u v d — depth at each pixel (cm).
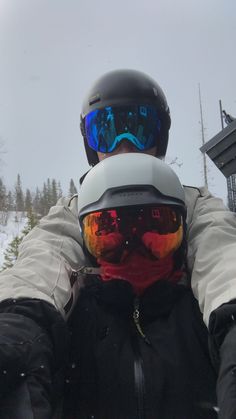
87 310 140
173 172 147
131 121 194
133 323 138
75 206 169
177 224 140
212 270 132
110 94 195
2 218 3084
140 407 126
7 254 1237
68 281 139
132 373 128
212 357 118
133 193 136
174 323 136
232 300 114
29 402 98
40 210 3175
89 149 212
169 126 211
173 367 129
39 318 116
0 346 99
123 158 144
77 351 136
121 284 137
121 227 138
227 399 96
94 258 147
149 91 198
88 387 132
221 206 170
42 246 148
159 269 141
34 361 105
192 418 127
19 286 125
